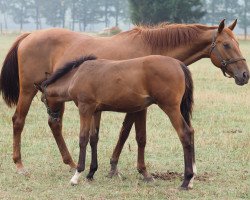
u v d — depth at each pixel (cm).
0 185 829
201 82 2191
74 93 822
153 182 852
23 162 980
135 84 780
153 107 1592
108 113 1481
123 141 884
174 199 752
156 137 1190
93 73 808
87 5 10881
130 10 5419
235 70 884
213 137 1198
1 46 4372
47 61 952
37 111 1516
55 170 928
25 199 755
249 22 10194
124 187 827
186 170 789
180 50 898
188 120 805
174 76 769
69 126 1308
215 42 888
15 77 995
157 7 5222
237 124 1361
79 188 812
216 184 839
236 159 1008
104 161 995
